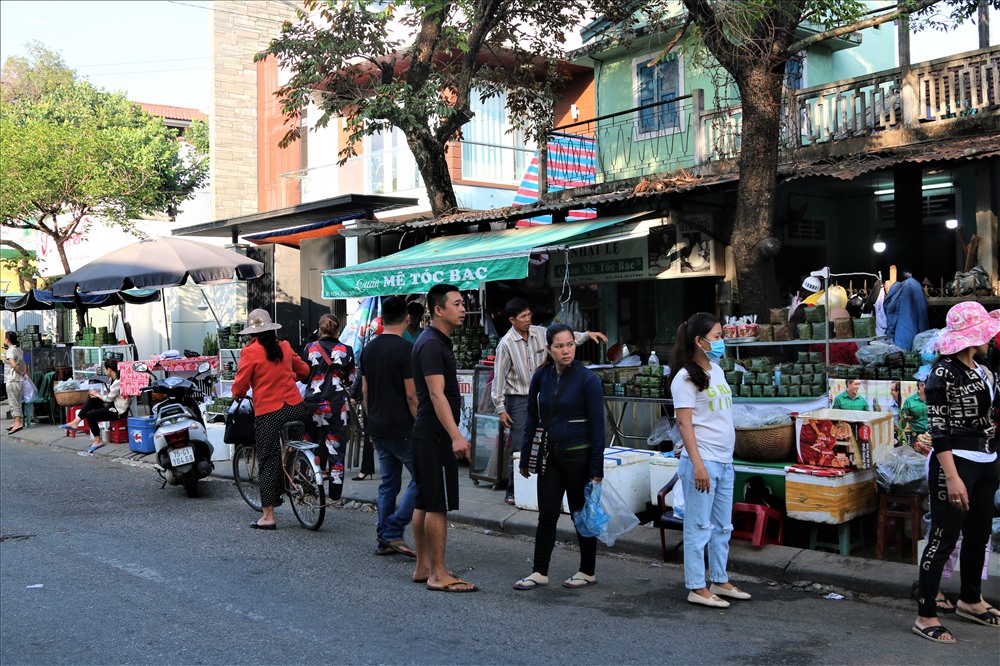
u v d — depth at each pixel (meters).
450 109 13.41
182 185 31.00
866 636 5.21
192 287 23.05
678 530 7.14
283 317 19.08
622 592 6.21
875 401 8.27
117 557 7.38
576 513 6.22
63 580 6.67
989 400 5.12
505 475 9.59
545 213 12.41
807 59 15.63
